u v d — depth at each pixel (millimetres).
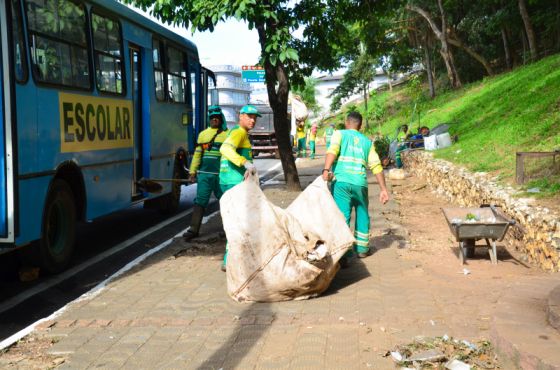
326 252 6398
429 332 5141
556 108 14266
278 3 12859
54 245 7965
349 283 6871
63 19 7988
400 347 4816
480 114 20719
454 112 25344
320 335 5156
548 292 5430
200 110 15102
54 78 7695
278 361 4664
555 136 12031
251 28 12320
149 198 11289
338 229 6801
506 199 8836
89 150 8672
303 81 16109
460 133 19781
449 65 38469
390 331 5199
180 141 13227
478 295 6207
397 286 6668
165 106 12188
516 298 5281
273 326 5465
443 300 6055
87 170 8625
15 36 6770
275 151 32188
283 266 6156
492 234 7441
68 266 8469
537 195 8688
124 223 11984
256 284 6184
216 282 7121
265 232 6289
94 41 8969
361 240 8070
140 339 5266
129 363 4762
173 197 12945
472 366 4418
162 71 12102
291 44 15398
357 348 4836
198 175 9773
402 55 44750
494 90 23234
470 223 7391
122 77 10055
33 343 5266
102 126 9156
